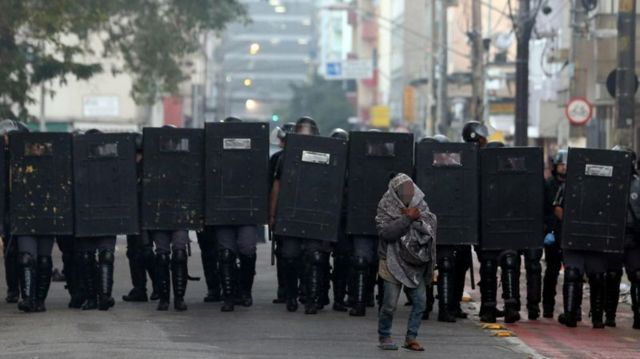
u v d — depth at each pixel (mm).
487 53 111188
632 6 47969
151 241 33281
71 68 65938
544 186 32188
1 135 31562
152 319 30469
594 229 30906
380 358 25375
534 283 32219
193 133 31875
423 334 29219
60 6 58594
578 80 78562
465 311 34656
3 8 56062
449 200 31312
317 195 31859
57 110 120625
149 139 31719
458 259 32500
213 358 24672
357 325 30234
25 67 64250
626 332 31125
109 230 31641
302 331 28906
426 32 170125
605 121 77812
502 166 31266
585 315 35000
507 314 31438
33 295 31656
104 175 31594
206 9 86938
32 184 31500
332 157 31844
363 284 31797
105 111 120938
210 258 34375
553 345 28375
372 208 31609
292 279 32688
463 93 122875
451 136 111312
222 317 31141
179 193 31828
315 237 31844
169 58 87062
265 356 25156
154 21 85312
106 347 25828
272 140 33688
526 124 71250
